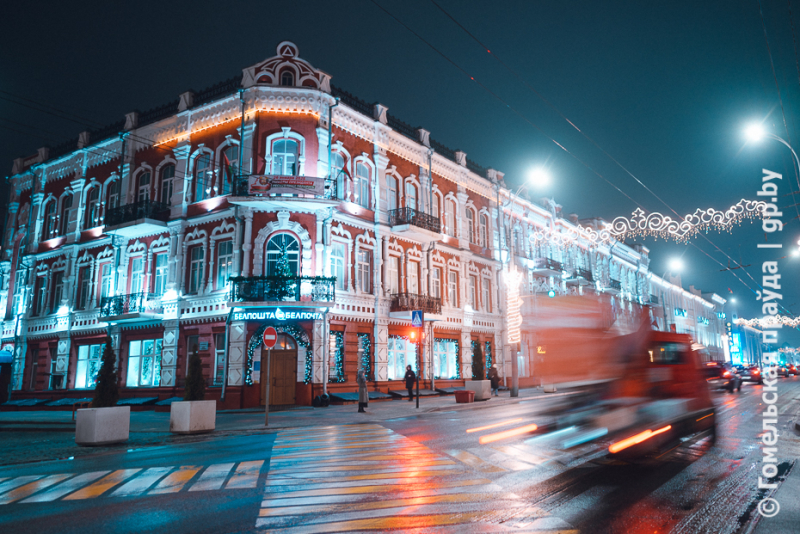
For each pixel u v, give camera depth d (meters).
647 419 8.91
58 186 30.95
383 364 25.23
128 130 27.42
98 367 26.70
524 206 38.72
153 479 7.44
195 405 13.11
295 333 21.92
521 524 5.22
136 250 26.19
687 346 10.86
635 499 6.14
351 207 24.78
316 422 15.02
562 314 10.06
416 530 5.05
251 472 7.79
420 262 28.38
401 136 28.06
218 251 23.31
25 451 10.93
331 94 24.70
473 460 8.50
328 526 5.18
